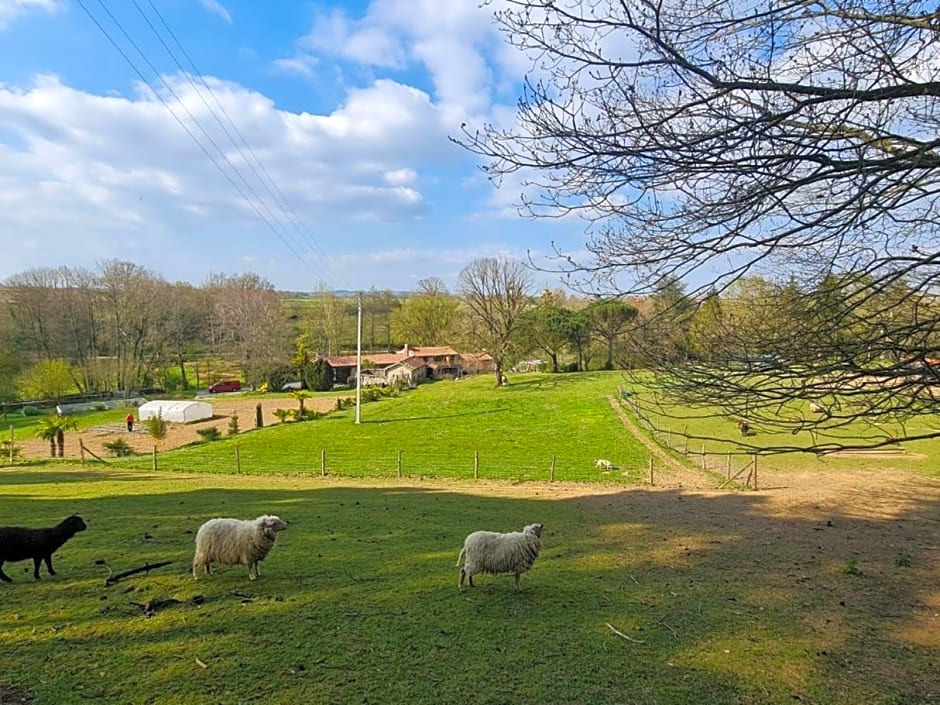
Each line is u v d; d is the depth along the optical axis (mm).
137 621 7895
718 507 20328
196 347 91812
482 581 10453
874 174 5062
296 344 91875
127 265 76875
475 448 37844
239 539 9680
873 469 28594
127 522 15102
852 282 5430
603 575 11469
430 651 7359
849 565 12195
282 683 6340
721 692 6727
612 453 34875
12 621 7816
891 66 4637
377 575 10562
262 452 37344
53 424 38562
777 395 5344
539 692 6457
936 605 10164
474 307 71812
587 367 81062
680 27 5047
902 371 4895
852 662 7730
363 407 60719
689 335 5969
